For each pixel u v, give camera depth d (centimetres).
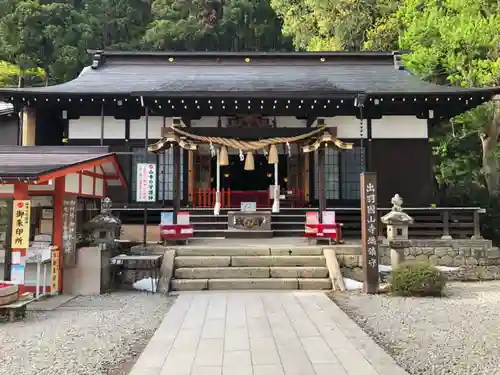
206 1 3556
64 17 2978
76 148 917
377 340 552
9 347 517
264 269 927
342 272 982
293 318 654
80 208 930
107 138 1476
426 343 537
